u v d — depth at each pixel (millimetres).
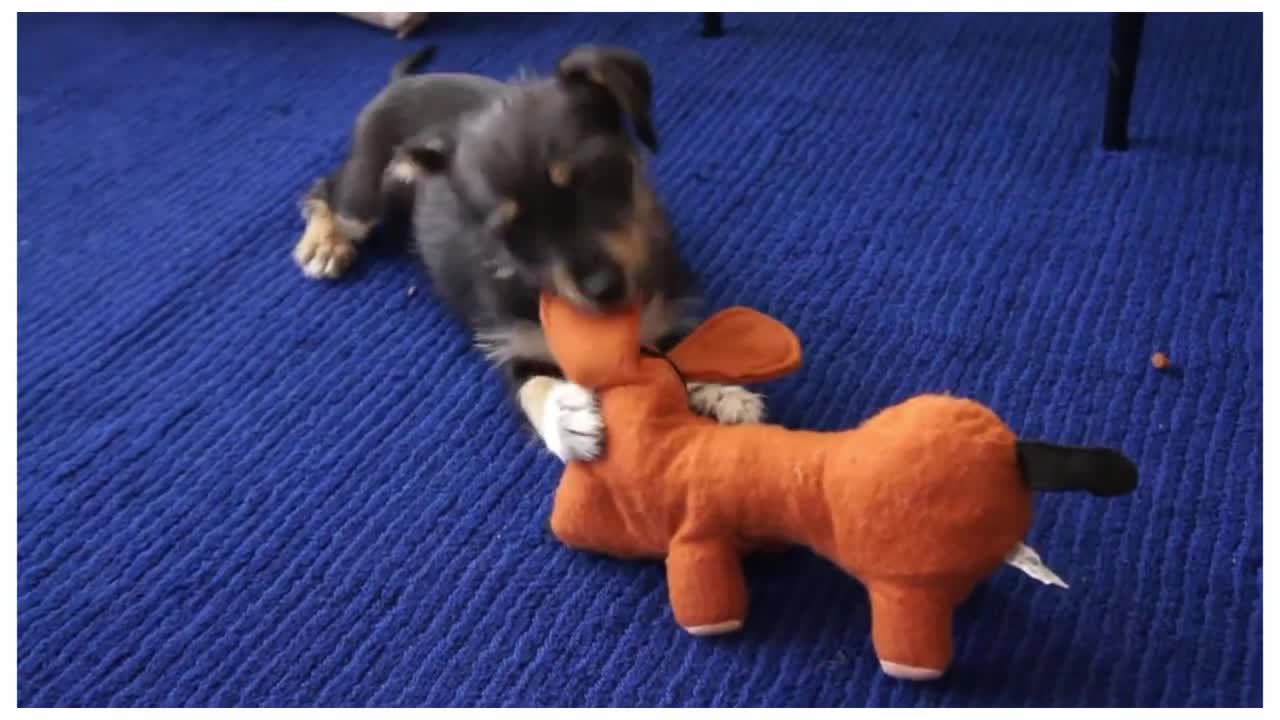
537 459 1607
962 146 2070
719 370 1429
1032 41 2307
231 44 2592
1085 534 1429
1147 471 1494
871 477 1180
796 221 1945
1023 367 1653
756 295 1806
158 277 1984
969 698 1297
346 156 2043
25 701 1417
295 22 2656
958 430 1166
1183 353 1647
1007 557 1188
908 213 1938
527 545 1506
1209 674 1297
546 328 1438
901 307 1767
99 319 1915
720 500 1270
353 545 1536
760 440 1273
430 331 1833
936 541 1163
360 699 1385
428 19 2582
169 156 2270
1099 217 1891
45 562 1563
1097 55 2250
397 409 1709
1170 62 2188
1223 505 1450
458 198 1545
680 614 1340
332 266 1932
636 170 1535
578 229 1420
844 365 1684
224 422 1724
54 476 1670
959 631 1349
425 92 1888
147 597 1512
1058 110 2127
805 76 2285
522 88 1567
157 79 2494
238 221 2088
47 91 2479
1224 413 1559
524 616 1434
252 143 2287
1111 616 1353
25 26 2689
